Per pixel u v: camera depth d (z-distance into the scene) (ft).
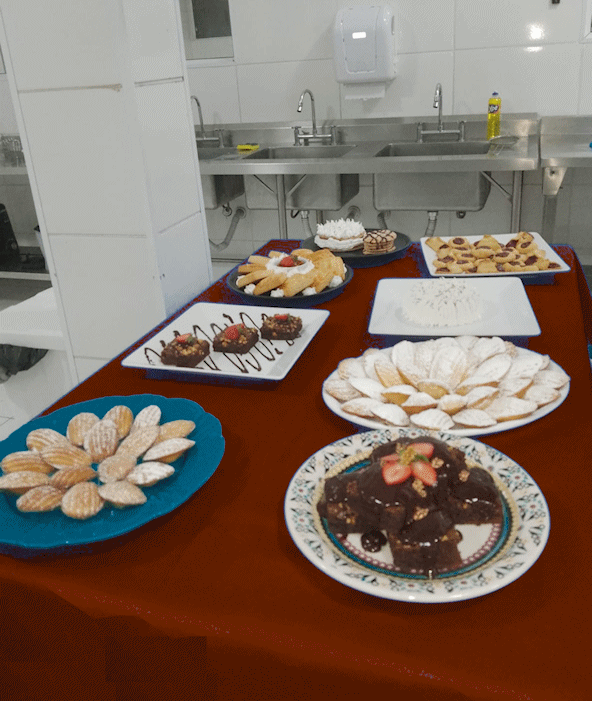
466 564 2.14
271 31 11.30
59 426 3.15
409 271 5.44
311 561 2.15
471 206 9.68
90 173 5.21
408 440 2.52
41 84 5.03
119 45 4.70
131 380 3.85
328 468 2.63
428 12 10.52
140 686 2.32
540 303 4.60
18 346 6.33
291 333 4.12
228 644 2.06
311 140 11.75
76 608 2.25
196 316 4.51
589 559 2.25
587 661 1.86
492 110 10.33
